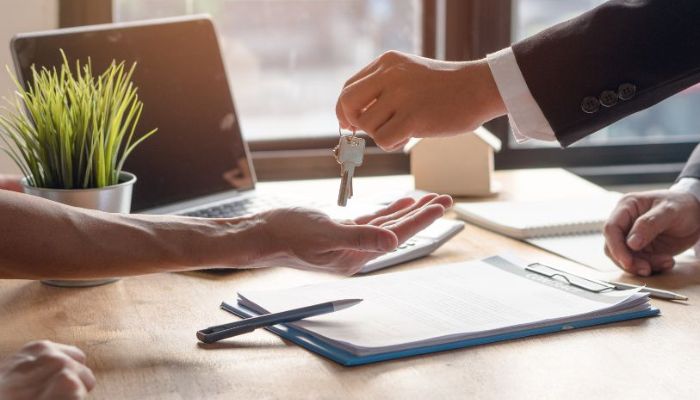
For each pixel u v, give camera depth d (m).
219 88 1.50
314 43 1.96
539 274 1.09
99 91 1.13
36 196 1.03
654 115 2.10
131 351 0.89
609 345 0.90
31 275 0.98
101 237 0.99
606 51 1.05
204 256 1.01
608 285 1.04
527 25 1.97
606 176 2.04
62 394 0.71
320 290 1.03
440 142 1.58
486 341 0.90
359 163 1.06
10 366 0.75
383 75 1.04
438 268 1.12
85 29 1.35
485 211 1.42
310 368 0.84
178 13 1.84
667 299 1.05
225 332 0.91
